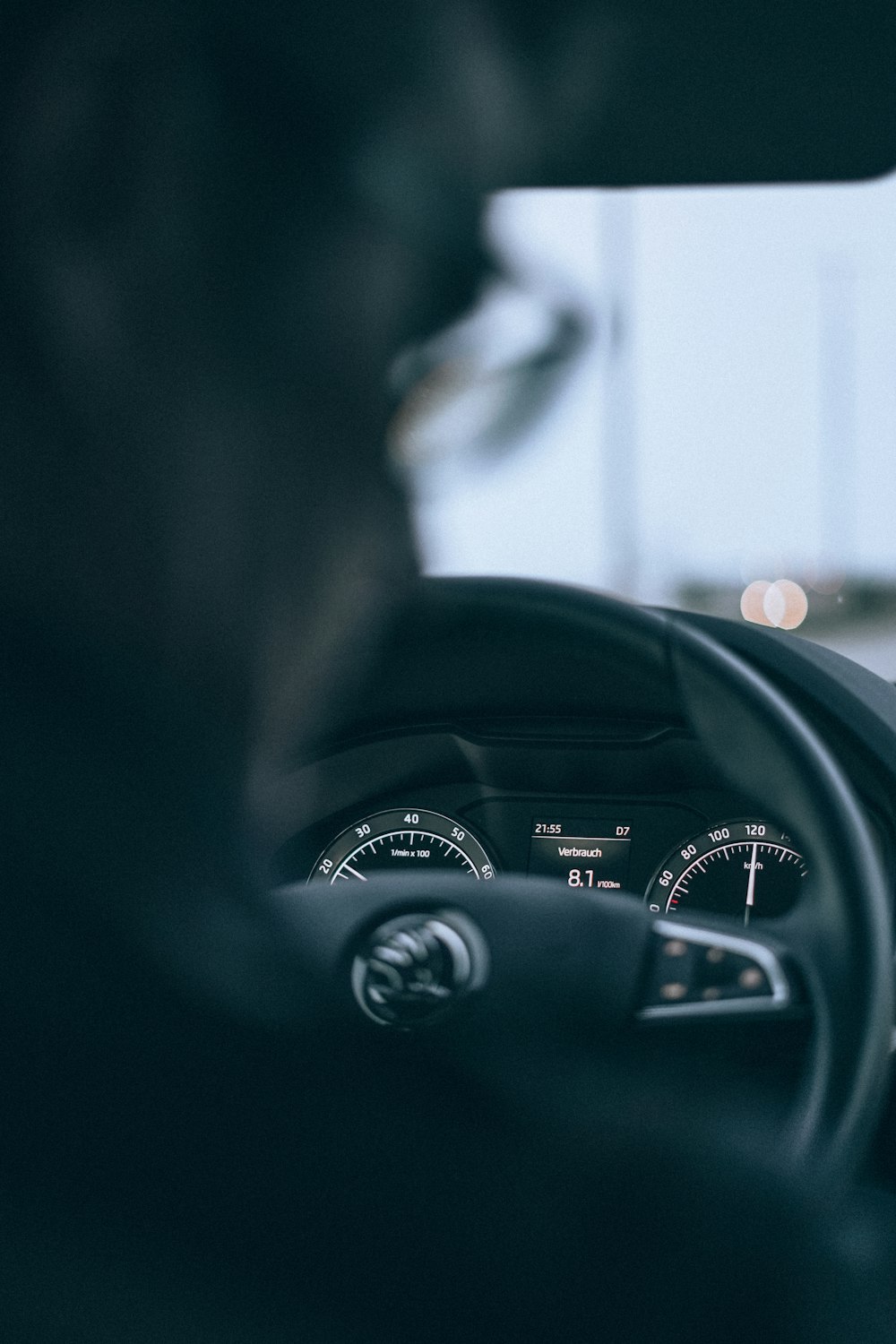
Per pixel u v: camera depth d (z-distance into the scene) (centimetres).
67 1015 40
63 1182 40
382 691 159
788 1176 47
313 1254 40
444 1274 40
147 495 43
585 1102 47
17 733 42
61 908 41
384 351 46
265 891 47
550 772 163
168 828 43
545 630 111
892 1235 81
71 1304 39
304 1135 41
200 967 42
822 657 149
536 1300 41
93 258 42
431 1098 44
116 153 42
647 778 162
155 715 43
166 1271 39
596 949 86
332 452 46
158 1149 40
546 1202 43
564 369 48
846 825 95
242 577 45
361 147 43
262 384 44
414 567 48
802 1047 92
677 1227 43
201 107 42
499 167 46
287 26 42
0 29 41
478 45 45
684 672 105
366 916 85
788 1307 44
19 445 42
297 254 44
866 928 92
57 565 43
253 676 46
